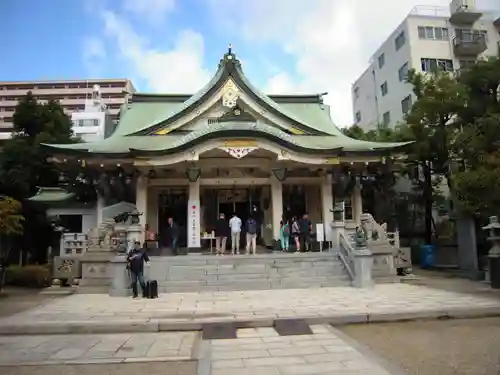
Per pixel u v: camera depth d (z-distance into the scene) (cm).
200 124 2417
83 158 2084
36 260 2384
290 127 2459
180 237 2400
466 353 730
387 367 652
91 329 958
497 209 1666
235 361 702
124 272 1499
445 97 2325
